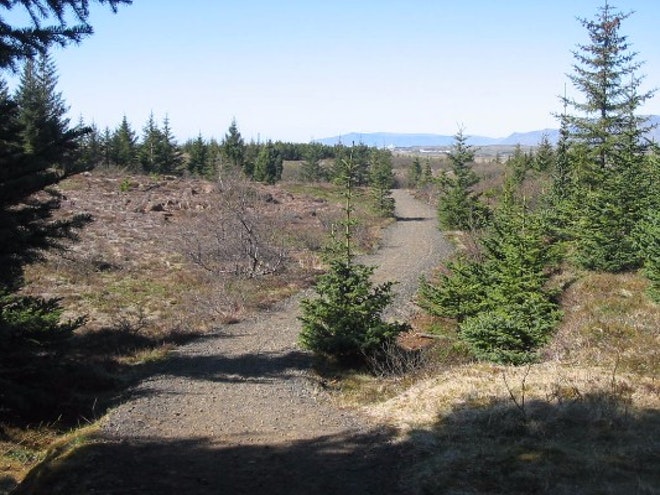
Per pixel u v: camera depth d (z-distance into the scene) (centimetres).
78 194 4081
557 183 2572
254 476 745
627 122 2644
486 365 1162
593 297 1576
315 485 714
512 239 1490
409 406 1012
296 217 4131
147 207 3819
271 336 1725
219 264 2559
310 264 2836
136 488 684
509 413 868
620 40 2675
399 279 2616
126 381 1266
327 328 1423
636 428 780
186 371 1349
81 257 2580
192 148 6750
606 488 622
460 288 1609
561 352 1210
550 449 738
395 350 1446
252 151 8119
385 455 811
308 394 1189
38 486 695
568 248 1977
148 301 2094
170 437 916
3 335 1002
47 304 1166
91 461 761
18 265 941
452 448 788
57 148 916
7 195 872
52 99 4091
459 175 4069
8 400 990
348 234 1466
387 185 5328
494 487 657
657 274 1444
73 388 1180
